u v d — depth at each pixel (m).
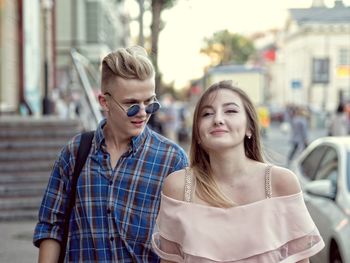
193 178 2.82
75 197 3.14
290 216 2.70
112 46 46.31
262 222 2.67
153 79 3.10
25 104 19.52
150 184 3.10
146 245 3.06
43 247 3.17
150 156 3.13
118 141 3.14
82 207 3.10
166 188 2.85
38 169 10.47
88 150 3.17
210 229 2.69
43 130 11.39
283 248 2.70
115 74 3.03
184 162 3.15
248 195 2.75
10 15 18.27
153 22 12.95
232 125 2.78
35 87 20.94
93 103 11.47
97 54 35.12
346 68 46.78
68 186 3.18
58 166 3.21
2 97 17.70
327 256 6.08
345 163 6.65
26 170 10.41
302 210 2.72
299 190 2.75
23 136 11.14
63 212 3.19
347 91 54.25
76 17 33.19
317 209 6.52
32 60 20.56
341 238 5.70
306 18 30.58
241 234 2.66
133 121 3.06
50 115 18.47
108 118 3.13
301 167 7.91
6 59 17.91
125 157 3.11
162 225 2.79
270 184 2.75
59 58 33.00
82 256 3.09
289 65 64.44
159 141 3.18
